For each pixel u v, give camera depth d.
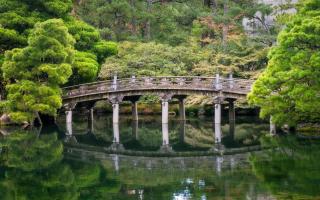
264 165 25.02
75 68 42.53
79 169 25.89
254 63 50.47
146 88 41.91
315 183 20.67
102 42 48.19
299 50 31.19
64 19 46.06
